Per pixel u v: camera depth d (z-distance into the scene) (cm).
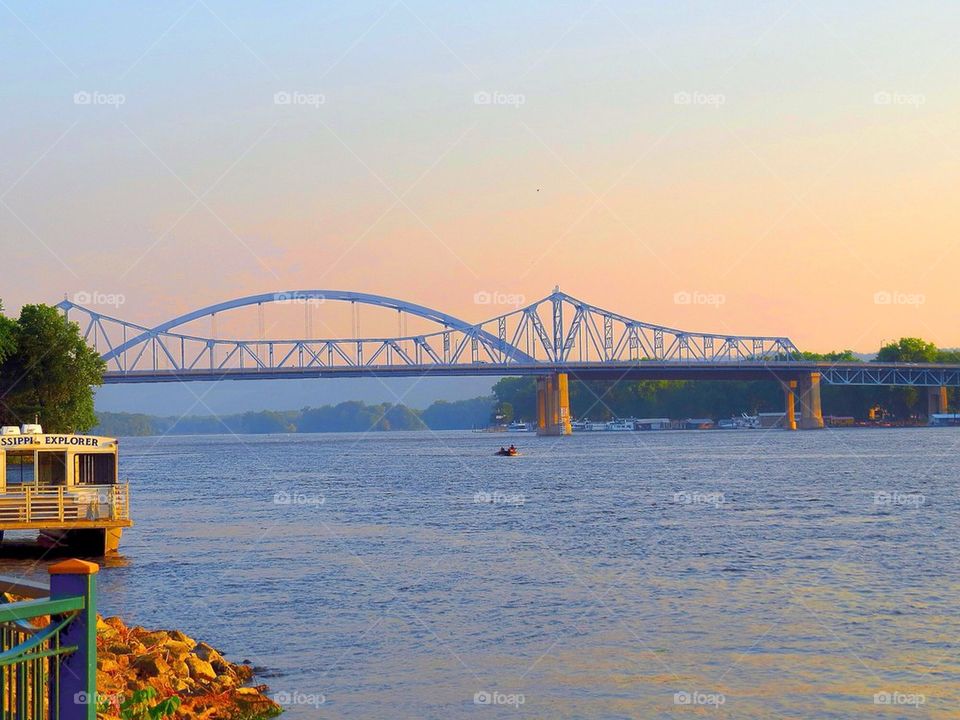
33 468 5819
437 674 3275
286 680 3228
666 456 19800
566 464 17362
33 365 10294
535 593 4612
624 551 6028
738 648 3553
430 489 11806
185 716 2725
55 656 1376
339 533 7162
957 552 5834
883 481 12131
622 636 3747
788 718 2827
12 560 5559
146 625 4034
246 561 5709
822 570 5209
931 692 3036
